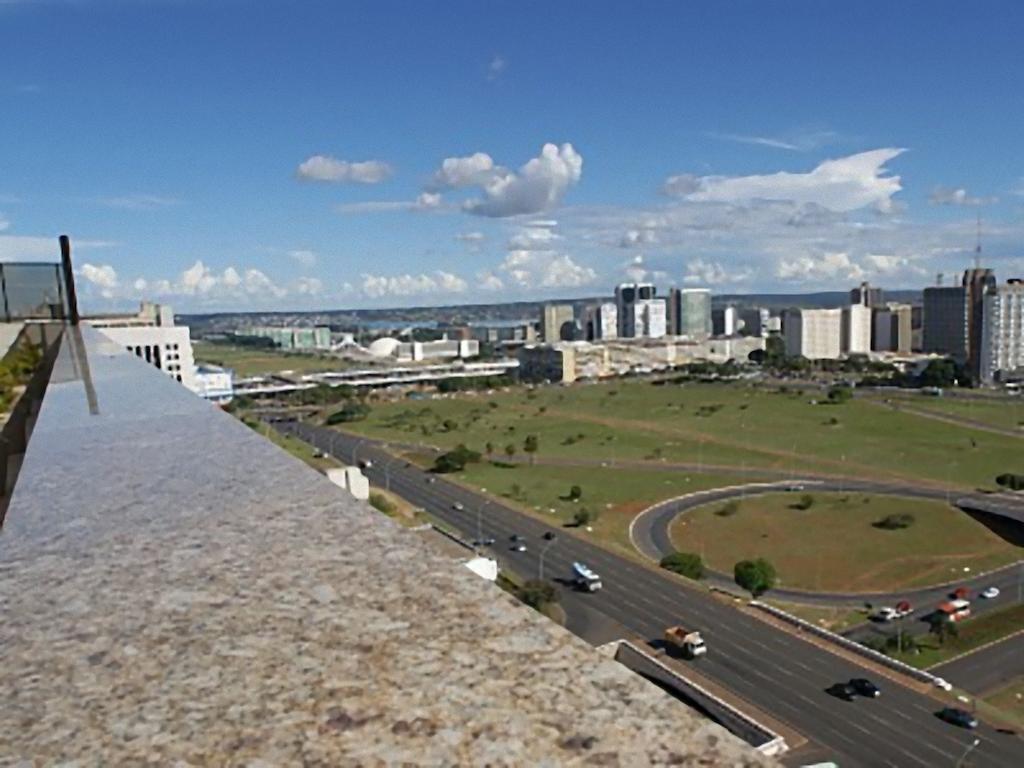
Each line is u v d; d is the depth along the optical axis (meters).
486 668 1.43
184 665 1.48
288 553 2.11
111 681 1.42
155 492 2.81
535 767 1.10
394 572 1.95
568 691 1.33
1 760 1.16
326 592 1.82
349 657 1.48
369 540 2.22
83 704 1.34
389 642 1.54
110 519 2.48
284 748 1.18
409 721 1.25
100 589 1.88
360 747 1.17
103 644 1.58
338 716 1.26
